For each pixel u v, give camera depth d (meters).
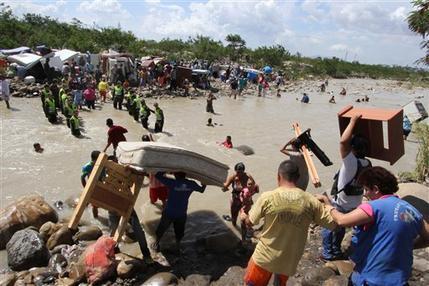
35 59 29.05
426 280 6.70
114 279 7.17
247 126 23.39
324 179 13.94
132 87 32.19
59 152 15.33
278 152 17.72
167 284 6.77
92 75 32.53
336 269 6.90
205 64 46.06
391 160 6.73
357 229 4.20
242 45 66.94
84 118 21.78
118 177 7.77
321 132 23.67
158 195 10.48
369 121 6.82
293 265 4.72
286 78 59.66
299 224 4.62
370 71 89.81
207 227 9.76
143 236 7.87
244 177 9.43
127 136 18.80
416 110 26.55
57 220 9.43
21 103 23.78
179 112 26.12
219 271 7.61
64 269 7.50
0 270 7.61
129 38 54.19
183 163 7.98
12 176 12.52
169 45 62.91
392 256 3.82
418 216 3.93
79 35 50.22
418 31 9.63
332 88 56.69
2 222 8.62
